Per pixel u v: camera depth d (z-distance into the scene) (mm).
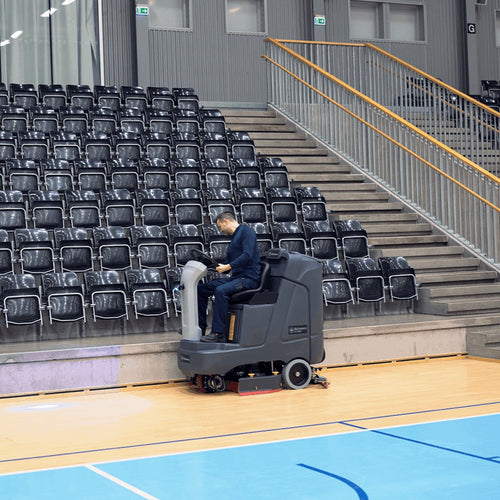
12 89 16453
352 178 14320
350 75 21266
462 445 5887
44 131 14672
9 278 9609
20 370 8242
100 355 8523
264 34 20953
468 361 10133
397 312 11430
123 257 10742
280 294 8367
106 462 5605
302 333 8469
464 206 12609
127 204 11898
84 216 11586
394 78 16906
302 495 4688
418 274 11711
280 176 13797
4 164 12695
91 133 14352
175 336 9672
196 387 8766
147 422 7016
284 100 17125
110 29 19578
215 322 8203
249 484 4945
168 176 13203
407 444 5949
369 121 14578
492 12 23078
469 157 15680
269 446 5992
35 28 19062
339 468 5293
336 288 10781
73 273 9969
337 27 21562
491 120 16391
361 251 12023
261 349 8234
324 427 6641
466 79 22625
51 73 19188
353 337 9750
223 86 20562
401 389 8336
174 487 4906
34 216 11320
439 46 22672
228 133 15102
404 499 4566
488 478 4984
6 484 5074
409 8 22578
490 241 12203
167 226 11398
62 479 5164
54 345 8898
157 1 20141
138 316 9906
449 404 7512
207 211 12406
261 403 7781
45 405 7887
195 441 6227
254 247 8352
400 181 13820
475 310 11078
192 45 20250
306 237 11711
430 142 13242
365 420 6883
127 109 15812
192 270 8336
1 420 7215
